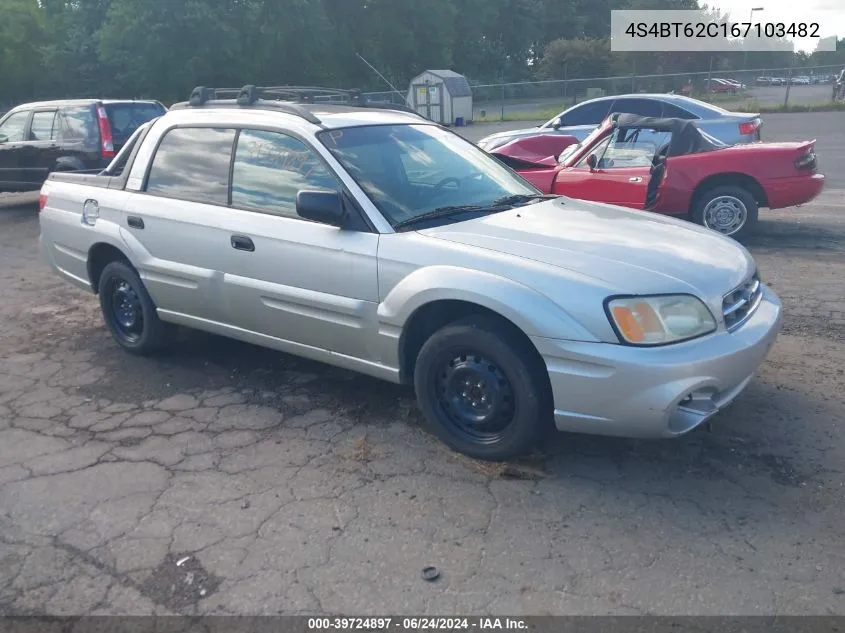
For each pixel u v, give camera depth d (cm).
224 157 487
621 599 293
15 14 4566
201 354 569
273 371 530
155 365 552
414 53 5688
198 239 485
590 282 350
